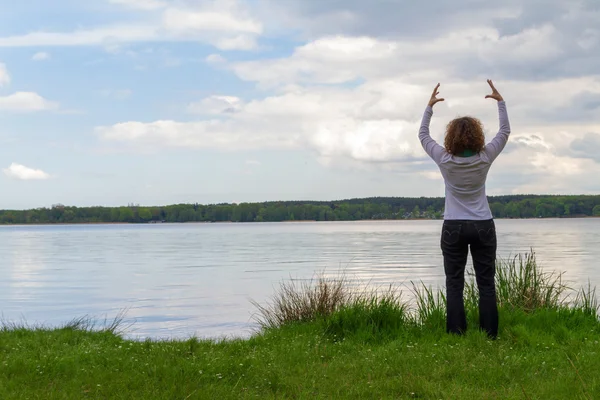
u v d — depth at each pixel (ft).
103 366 18.66
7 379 17.10
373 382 16.34
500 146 20.56
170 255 149.38
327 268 96.58
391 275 80.64
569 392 14.98
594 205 591.37
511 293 27.20
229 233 383.65
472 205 20.74
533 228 397.39
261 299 58.34
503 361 17.89
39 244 234.79
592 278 71.56
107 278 87.20
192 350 21.07
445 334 21.68
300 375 17.22
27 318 47.65
